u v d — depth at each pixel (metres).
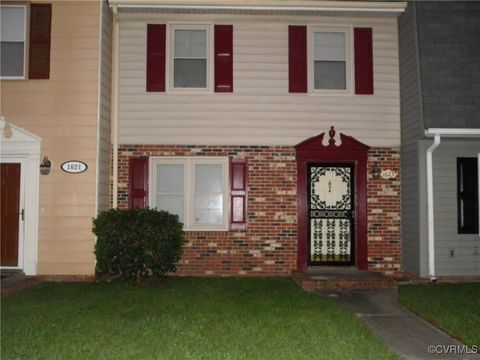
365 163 11.60
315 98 11.66
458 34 10.80
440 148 10.75
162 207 11.61
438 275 10.66
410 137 11.07
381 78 11.78
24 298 8.61
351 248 11.70
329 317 7.38
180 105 11.61
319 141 11.54
